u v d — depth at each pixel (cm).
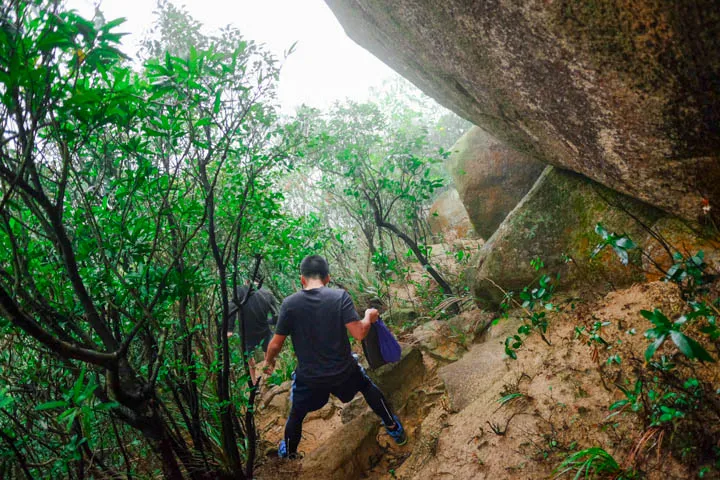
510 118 330
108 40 153
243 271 405
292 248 418
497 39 262
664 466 201
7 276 171
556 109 279
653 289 287
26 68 132
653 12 202
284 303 305
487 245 429
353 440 323
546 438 240
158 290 190
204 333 291
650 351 162
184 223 245
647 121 244
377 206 567
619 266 336
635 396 216
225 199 287
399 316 532
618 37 216
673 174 263
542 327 301
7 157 155
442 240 736
